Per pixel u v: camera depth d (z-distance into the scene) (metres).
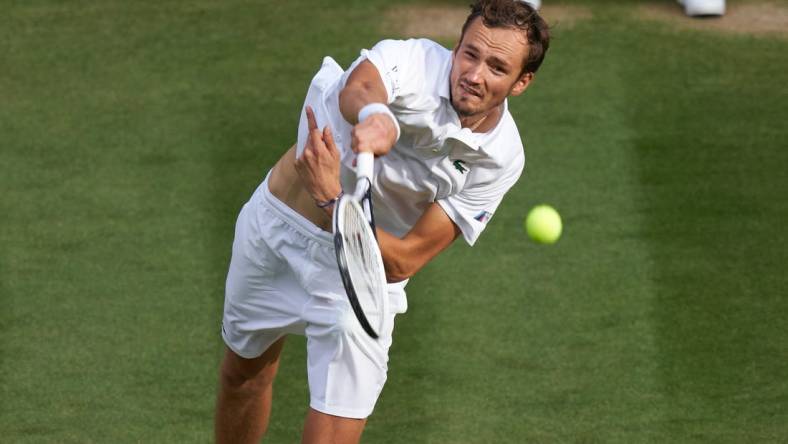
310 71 30.91
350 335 15.30
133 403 19.72
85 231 24.83
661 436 19.03
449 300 22.83
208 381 20.36
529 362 21.03
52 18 33.50
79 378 20.34
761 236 24.80
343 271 12.23
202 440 18.78
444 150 14.38
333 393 15.55
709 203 25.91
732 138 28.34
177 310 22.38
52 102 29.66
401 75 13.79
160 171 26.94
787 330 21.91
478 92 13.70
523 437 18.98
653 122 28.88
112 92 30.09
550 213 18.19
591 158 27.50
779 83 30.62
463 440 18.89
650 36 32.66
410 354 21.22
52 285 23.05
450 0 34.22
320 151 13.81
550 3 34.28
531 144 27.97
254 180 26.61
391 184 14.96
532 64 13.94
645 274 23.59
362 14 33.47
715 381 20.50
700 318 22.28
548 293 23.05
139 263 23.80
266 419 17.92
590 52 31.78
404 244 15.12
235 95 29.92
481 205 15.22
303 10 33.78
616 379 20.56
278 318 16.30
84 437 18.75
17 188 26.30
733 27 33.28
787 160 27.50
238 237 16.27
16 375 20.38
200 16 33.59
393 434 19.03
